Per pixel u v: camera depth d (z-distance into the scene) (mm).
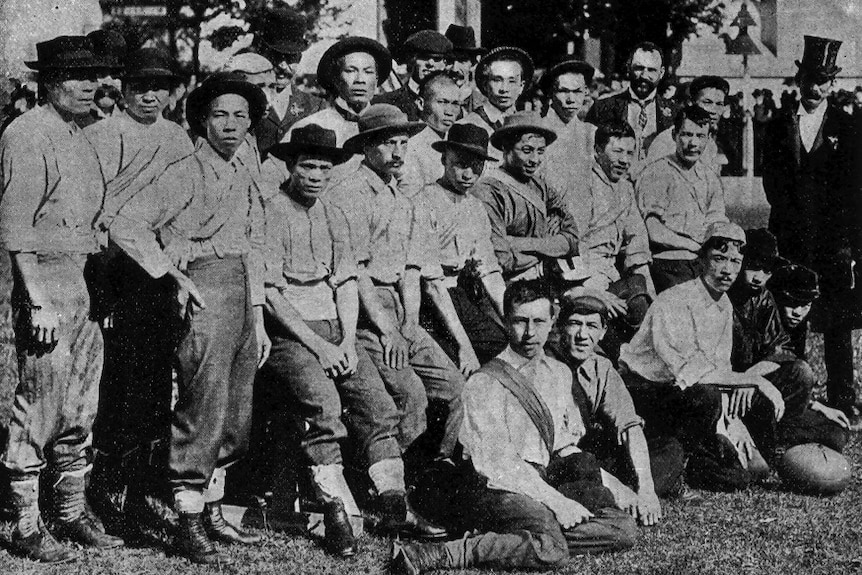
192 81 9578
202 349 6500
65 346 6465
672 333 8367
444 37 8734
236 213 6668
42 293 6375
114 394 6840
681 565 6730
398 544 6480
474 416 6844
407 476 7305
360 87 7824
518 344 7000
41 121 6473
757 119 11297
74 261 6500
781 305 9195
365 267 7344
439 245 7727
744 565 6793
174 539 6621
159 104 7184
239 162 7016
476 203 7938
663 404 8250
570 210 8609
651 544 7082
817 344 10703
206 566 6414
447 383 7355
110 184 7043
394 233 7449
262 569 6422
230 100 6586
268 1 9719
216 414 6535
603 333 7441
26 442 6422
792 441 8750
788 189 10234
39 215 6414
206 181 6590
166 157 7051
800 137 10297
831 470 8227
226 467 6902
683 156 9227
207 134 6652
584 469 7129
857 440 9664
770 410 8477
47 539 6438
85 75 6496
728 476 8273
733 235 8344
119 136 7105
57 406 6465
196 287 6531
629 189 8930
